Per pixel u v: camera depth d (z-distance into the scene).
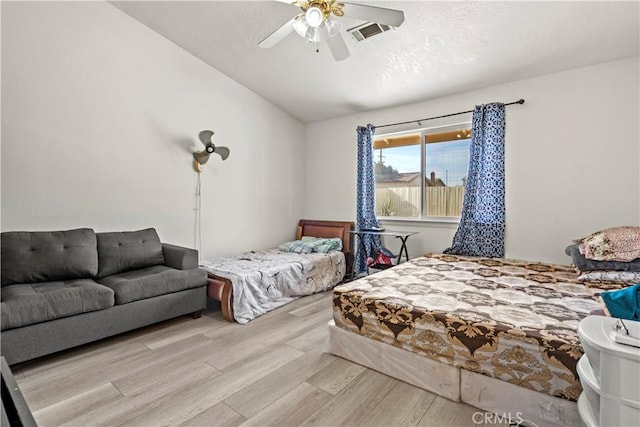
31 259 2.53
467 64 3.13
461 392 1.72
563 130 3.06
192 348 2.37
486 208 3.40
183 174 3.76
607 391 0.95
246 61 3.74
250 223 4.48
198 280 2.99
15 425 1.34
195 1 2.93
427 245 3.99
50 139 2.85
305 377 1.97
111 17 3.16
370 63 3.36
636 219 2.77
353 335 2.15
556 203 3.12
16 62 2.66
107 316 2.39
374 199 4.34
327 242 4.36
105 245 2.94
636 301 1.36
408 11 2.60
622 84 2.80
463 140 3.77
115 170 3.24
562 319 1.71
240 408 1.68
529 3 2.36
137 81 3.36
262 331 2.69
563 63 2.94
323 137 5.00
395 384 1.90
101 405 1.70
